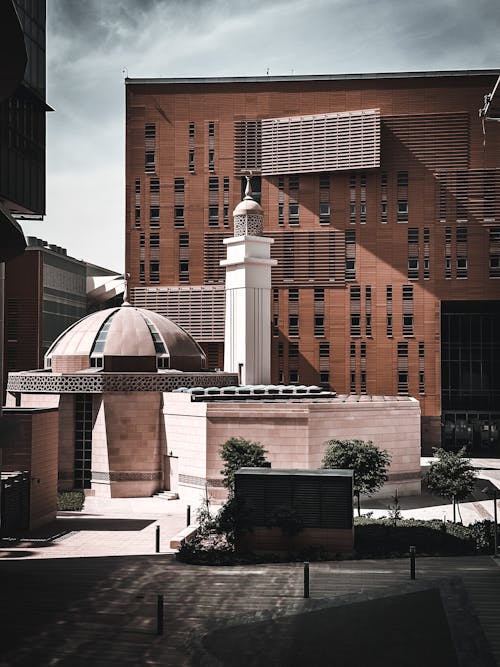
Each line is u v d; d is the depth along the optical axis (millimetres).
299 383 75688
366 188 75188
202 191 77312
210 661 18234
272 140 76250
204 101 77438
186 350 58031
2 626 20953
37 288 76312
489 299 73562
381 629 20547
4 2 19984
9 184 34781
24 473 38906
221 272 77000
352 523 30938
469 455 73625
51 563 30375
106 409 50812
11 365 76062
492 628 20484
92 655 18609
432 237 74250
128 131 78062
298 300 76000
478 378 75812
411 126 74500
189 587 25469
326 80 75875
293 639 19797
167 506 47625
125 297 71438
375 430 49438
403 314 74500
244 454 40750
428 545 31859
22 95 36219
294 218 76312
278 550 31141
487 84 73688
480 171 73750
